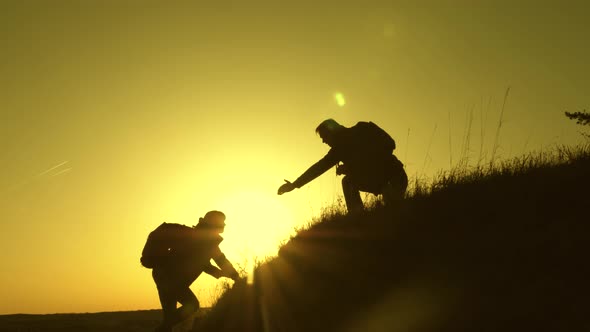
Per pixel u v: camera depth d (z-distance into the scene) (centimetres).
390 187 879
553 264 561
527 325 495
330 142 954
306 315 731
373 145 921
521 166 802
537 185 718
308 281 793
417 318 580
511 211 682
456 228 696
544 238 604
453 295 580
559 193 684
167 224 971
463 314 544
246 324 838
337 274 750
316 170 952
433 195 792
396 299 625
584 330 466
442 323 550
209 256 971
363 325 623
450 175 831
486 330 509
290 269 838
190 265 959
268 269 894
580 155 782
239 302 896
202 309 1045
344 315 666
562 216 639
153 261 948
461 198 749
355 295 682
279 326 758
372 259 724
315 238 838
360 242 766
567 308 497
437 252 663
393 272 673
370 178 916
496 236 640
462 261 624
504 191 733
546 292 526
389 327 592
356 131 935
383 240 741
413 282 636
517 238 622
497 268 588
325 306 712
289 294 803
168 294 945
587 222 606
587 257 552
